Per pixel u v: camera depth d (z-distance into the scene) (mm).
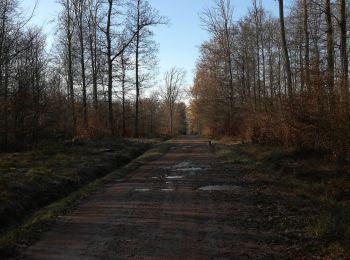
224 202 11312
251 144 27875
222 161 22109
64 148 23484
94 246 7770
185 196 12406
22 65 29156
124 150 26328
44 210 11000
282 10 23938
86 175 16203
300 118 17438
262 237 8008
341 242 7348
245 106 35031
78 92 42750
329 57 18875
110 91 37594
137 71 46156
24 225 9492
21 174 14055
